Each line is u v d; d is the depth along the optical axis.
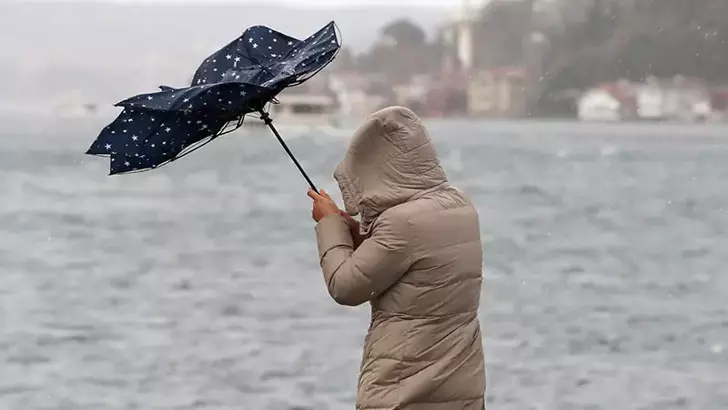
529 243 39.53
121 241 39.38
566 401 17.77
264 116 8.68
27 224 45.34
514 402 17.69
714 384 18.95
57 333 22.86
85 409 17.28
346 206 8.14
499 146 135.50
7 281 29.92
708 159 107.31
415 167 8.06
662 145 142.50
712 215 51.84
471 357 8.10
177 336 22.64
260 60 8.97
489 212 53.22
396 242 7.87
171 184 69.62
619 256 36.09
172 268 32.50
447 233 7.98
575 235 42.62
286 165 90.00
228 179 73.56
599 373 19.69
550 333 23.03
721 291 29.02
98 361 20.39
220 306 25.97
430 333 7.96
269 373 19.44
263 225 45.31
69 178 73.94
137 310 25.61
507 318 24.67
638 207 56.38
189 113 8.37
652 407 17.53
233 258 34.62
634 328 23.70
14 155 101.25
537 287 29.22
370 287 7.94
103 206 54.22
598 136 173.12
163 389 18.48
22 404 17.56
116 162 8.48
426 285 7.94
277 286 28.89
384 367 8.01
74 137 155.00
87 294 27.83
